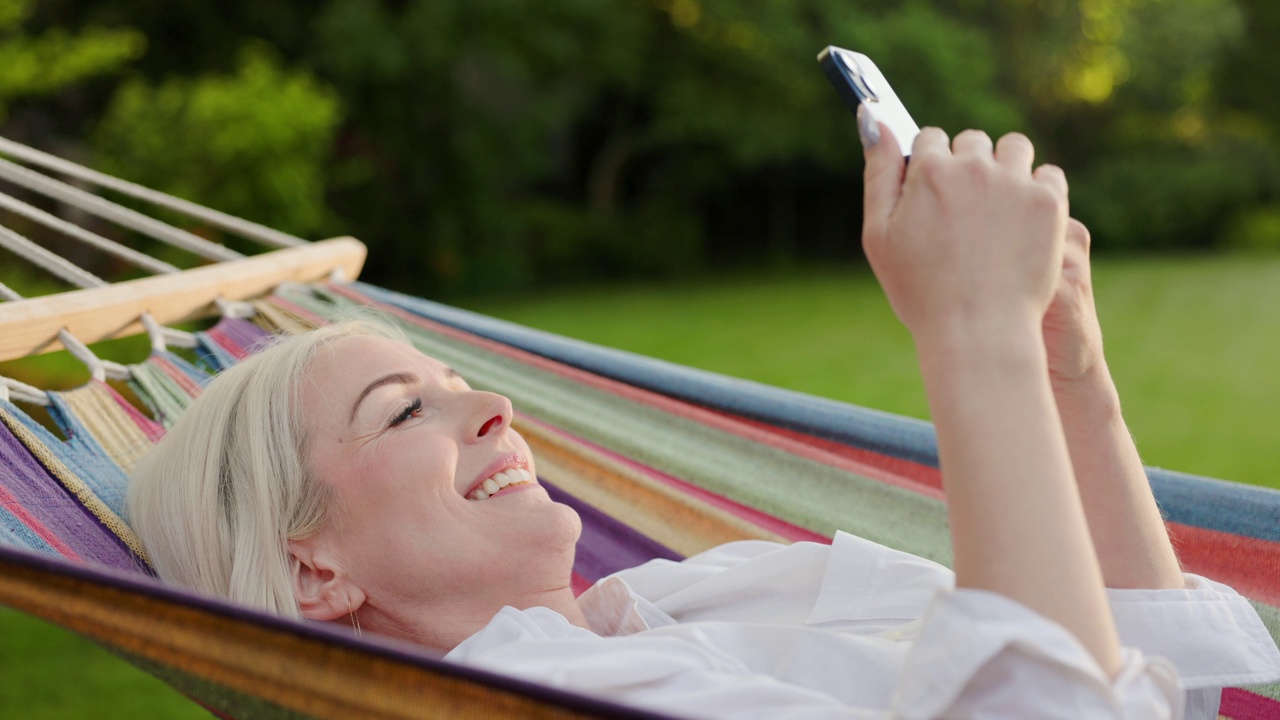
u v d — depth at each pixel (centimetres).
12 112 1016
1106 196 1847
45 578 83
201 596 79
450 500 113
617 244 1648
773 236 1864
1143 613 92
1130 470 92
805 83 1539
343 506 113
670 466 173
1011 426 68
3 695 298
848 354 923
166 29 1265
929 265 71
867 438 171
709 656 90
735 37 1544
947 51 1523
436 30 1294
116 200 843
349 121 1348
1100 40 1873
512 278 1488
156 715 287
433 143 1416
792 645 93
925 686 66
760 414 180
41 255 182
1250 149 1894
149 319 178
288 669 77
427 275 1448
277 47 1320
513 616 102
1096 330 89
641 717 64
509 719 69
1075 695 65
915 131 81
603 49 1404
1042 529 67
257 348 164
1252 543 133
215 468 119
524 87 1505
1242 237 1817
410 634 114
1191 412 676
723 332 1073
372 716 75
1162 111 1947
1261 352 877
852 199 1861
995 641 64
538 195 1772
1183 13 1872
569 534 116
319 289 213
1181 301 1195
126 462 145
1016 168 73
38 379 462
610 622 118
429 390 121
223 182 908
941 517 154
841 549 111
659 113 1603
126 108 914
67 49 753
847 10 1558
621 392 188
